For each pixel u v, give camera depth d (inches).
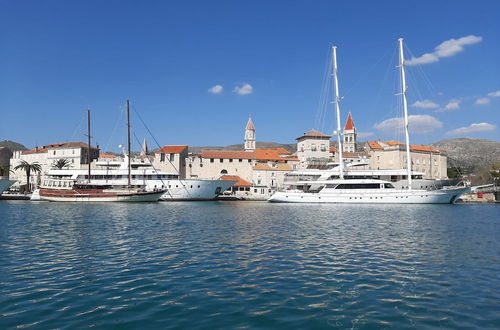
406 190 2459.4
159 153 3809.1
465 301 444.8
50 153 4306.1
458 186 2529.5
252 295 470.6
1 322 378.6
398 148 4458.7
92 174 2945.4
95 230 1086.4
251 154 4030.5
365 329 364.5
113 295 469.4
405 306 428.8
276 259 681.0
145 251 758.5
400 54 2659.9
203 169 3853.3
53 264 639.1
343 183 2551.7
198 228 1145.4
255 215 1642.5
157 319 389.4
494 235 986.1
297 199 2650.1
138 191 2694.4
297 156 4485.7
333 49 2768.2
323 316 398.6
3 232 1034.7
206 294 474.6
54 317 393.4
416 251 755.4
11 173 4608.8
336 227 1171.9
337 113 2684.5
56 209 1988.2
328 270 597.3
